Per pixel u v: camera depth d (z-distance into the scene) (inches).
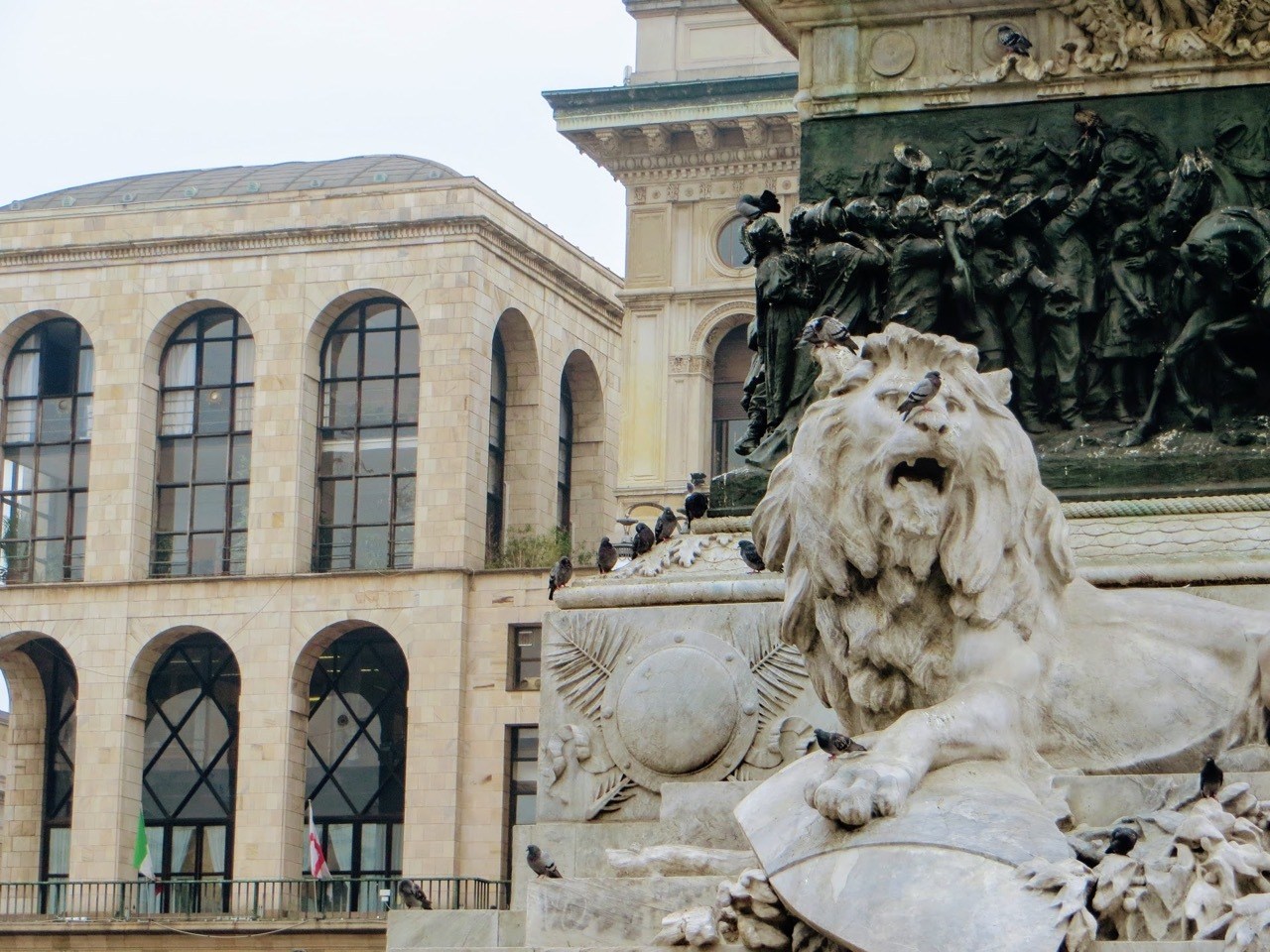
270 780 2423.7
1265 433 432.5
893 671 353.4
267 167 2753.4
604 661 423.2
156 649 2490.2
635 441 2374.5
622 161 2389.3
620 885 350.9
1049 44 466.3
